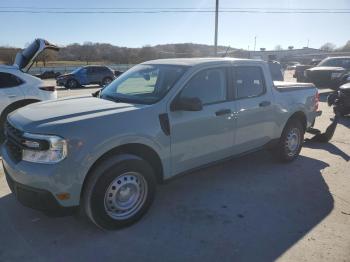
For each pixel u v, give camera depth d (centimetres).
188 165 417
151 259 314
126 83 452
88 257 317
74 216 387
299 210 409
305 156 618
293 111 552
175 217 389
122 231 360
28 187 318
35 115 349
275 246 334
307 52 10512
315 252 325
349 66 1589
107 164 335
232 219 386
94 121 331
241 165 564
